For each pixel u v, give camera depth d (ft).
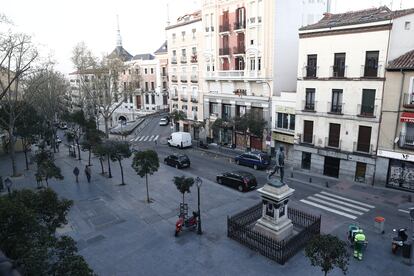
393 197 74.13
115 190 81.61
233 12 120.47
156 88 230.48
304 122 95.35
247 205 69.87
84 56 165.17
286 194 50.96
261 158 99.14
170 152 130.62
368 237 54.75
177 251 50.85
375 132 80.38
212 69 135.23
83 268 26.68
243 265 46.50
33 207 33.60
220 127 125.80
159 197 75.61
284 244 46.65
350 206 68.90
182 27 150.92
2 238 25.86
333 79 86.02
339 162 88.84
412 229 57.67
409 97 73.87
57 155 131.54
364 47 79.41
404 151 76.28
